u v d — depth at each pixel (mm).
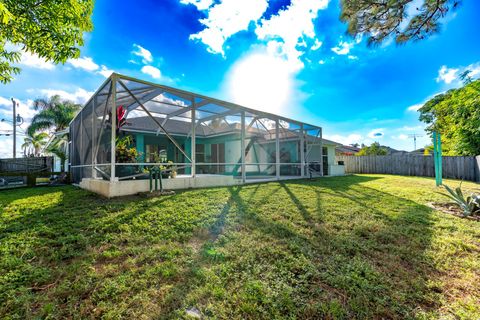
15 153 19625
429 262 2471
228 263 2361
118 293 1859
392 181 9609
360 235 3238
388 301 1836
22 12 3271
